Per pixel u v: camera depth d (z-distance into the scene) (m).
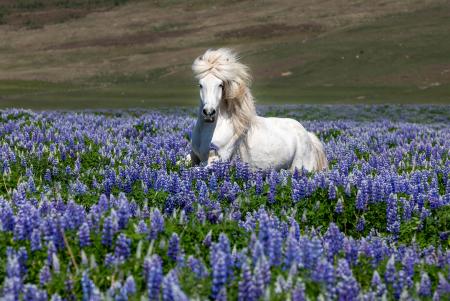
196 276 7.98
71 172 15.62
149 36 149.12
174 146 20.28
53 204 10.90
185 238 9.39
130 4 180.00
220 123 15.32
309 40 127.50
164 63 123.75
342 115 47.41
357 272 8.97
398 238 12.08
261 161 15.70
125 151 19.17
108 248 9.00
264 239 8.78
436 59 101.81
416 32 121.38
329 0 166.12
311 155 16.95
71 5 181.00
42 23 166.50
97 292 7.20
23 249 8.37
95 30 157.75
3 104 67.31
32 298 7.32
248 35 142.00
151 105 65.94
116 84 105.44
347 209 12.96
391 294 8.29
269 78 99.69
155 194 12.96
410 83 89.88
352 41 119.25
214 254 8.23
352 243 9.64
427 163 18.86
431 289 8.62
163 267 8.57
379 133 27.42
